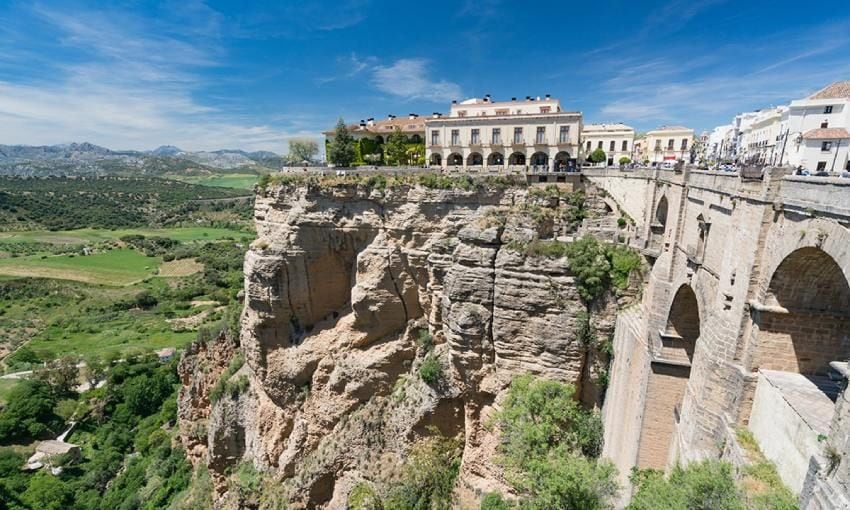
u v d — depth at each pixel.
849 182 15.55
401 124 88.19
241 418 58.69
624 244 40.81
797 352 20.34
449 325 44.16
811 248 17.53
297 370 52.94
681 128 102.25
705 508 17.84
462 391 44.31
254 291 52.88
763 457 19.58
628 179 42.84
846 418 14.10
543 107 79.12
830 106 58.75
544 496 27.55
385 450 47.62
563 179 48.88
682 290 29.47
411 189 47.53
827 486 14.34
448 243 45.94
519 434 33.81
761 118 76.62
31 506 63.06
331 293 53.03
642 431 31.27
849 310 19.30
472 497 43.78
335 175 50.59
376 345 51.03
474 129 71.69
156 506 62.78
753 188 21.23
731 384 21.95
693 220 28.62
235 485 55.31
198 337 72.06
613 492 28.61
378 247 48.81
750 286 20.94
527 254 41.03
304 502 49.81
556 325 40.38
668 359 30.27
